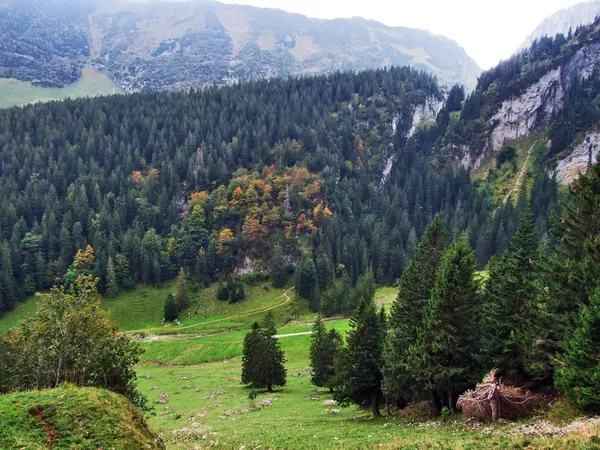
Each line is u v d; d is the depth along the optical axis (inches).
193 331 5182.1
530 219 1633.9
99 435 792.3
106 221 7042.3
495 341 1487.5
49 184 7775.6
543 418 1123.3
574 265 1387.8
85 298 1523.1
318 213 7219.5
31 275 6353.3
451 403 1455.5
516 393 1237.7
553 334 1408.7
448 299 1478.8
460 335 1478.8
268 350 2802.7
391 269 6373.0
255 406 2262.6
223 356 4217.5
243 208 7322.8
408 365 1518.2
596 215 1402.6
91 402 857.5
